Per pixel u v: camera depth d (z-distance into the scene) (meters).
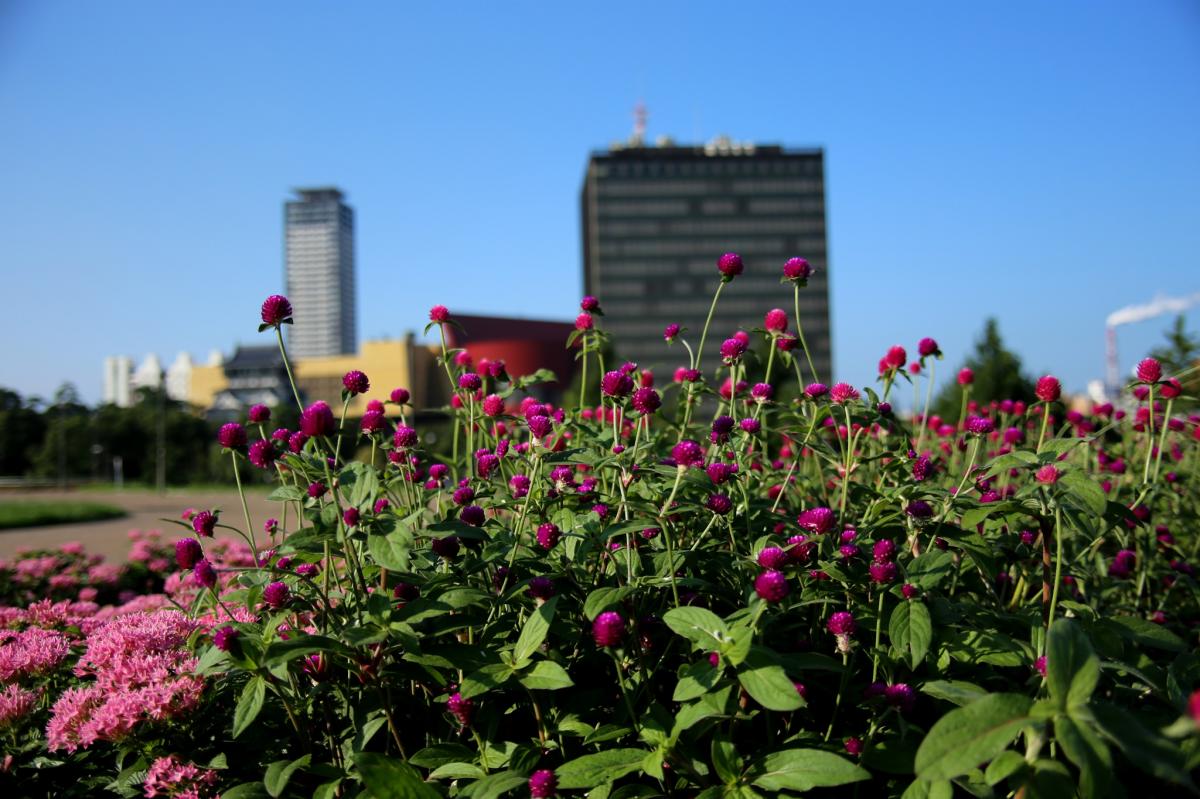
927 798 1.90
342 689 2.50
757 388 3.17
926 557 2.30
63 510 25.39
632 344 106.81
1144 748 1.61
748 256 108.50
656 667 2.42
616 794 2.11
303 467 2.65
